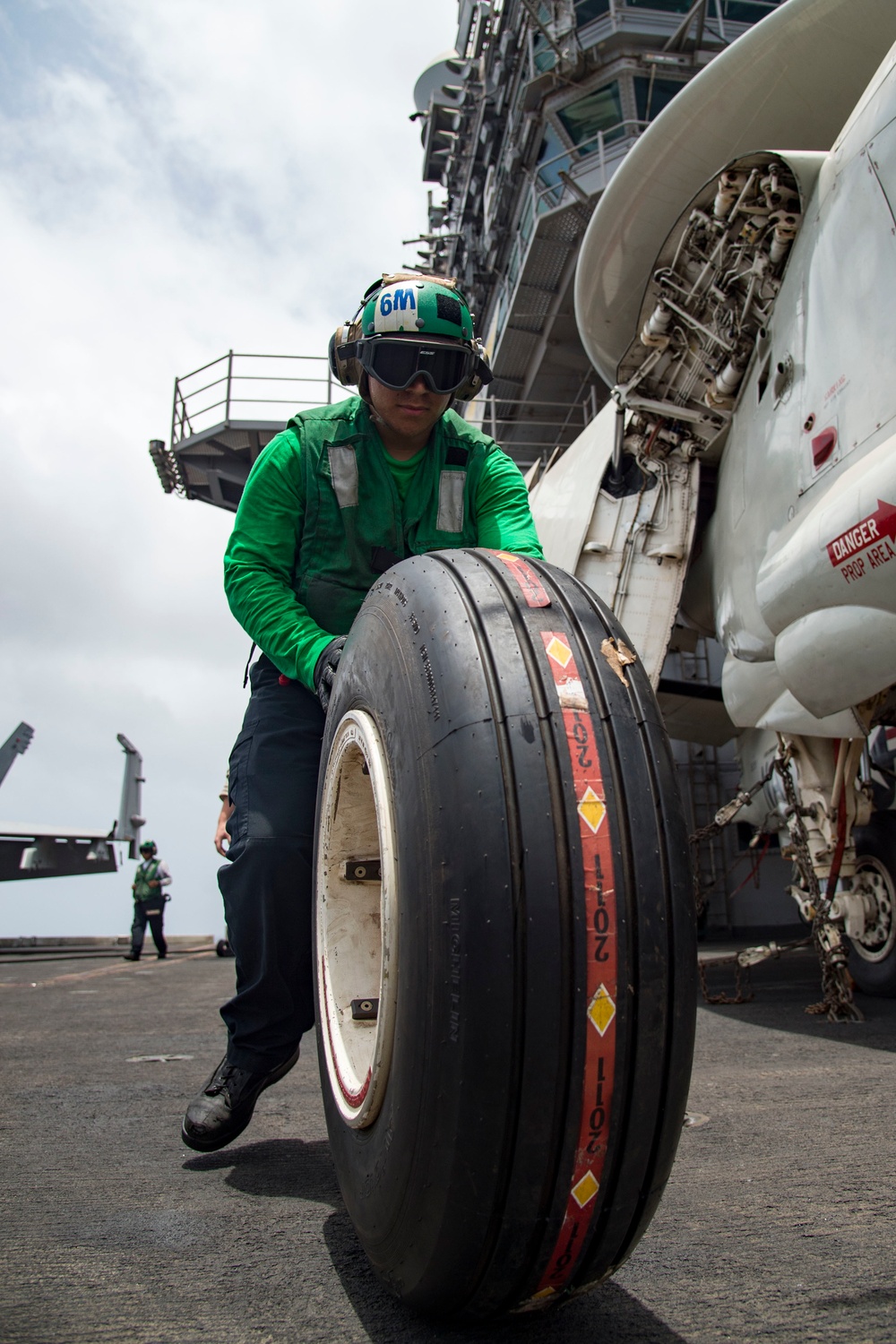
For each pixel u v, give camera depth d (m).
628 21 13.69
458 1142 0.94
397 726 1.13
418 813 1.04
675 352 5.30
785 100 4.60
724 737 8.70
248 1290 1.25
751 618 4.54
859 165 3.41
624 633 1.18
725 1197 1.66
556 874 0.96
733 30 13.84
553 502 6.68
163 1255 1.39
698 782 14.34
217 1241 1.45
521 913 0.94
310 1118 2.39
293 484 1.81
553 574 1.23
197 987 7.24
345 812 1.43
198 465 15.13
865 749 4.46
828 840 4.61
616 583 5.68
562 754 1.01
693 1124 2.27
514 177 16.05
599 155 13.90
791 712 4.41
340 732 1.36
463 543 1.89
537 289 15.12
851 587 3.25
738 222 4.38
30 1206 1.66
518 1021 0.92
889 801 6.43
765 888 13.97
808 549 3.45
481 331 21.38
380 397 1.73
